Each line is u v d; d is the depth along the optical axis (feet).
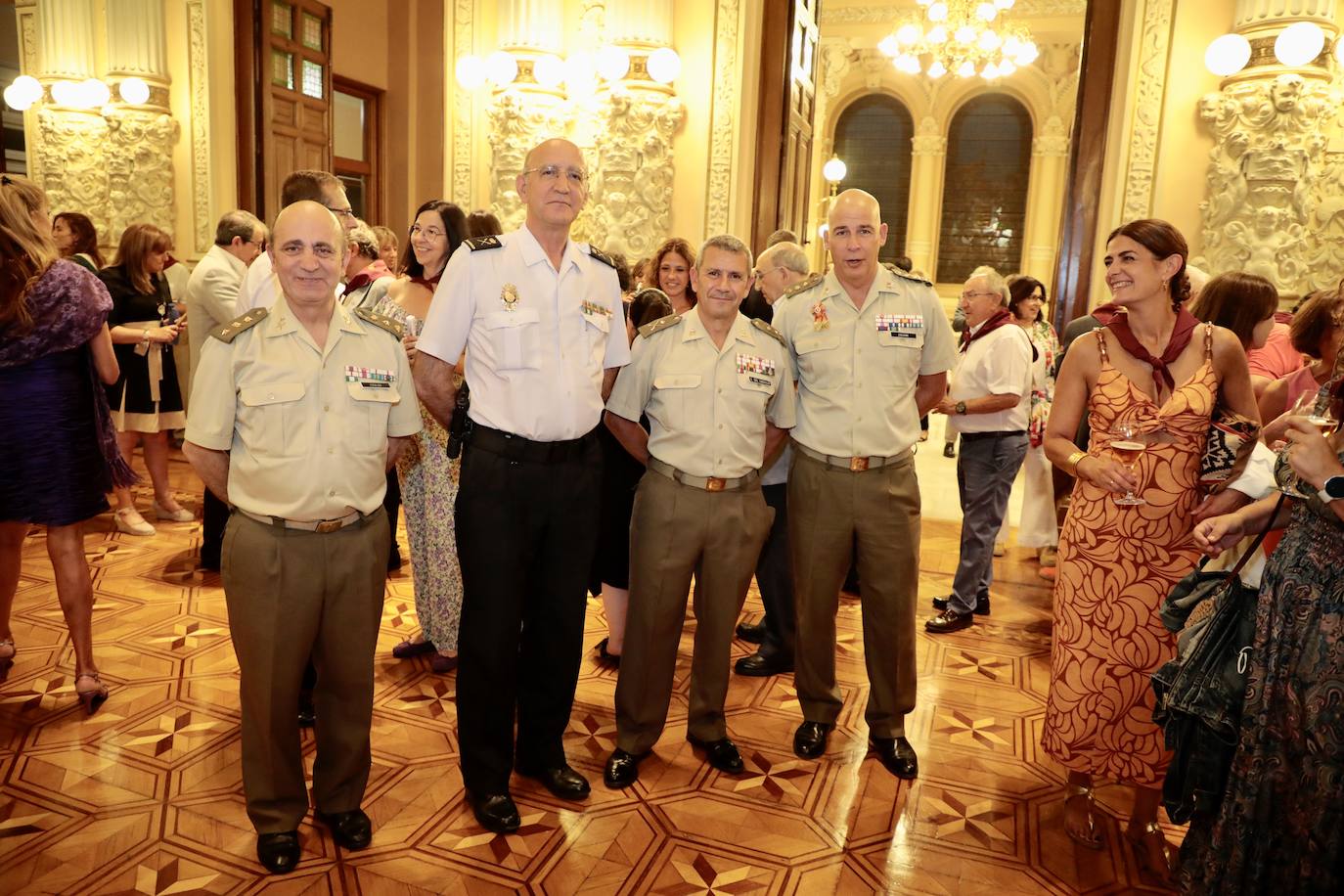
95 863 6.93
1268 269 15.93
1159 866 7.28
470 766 7.61
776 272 11.16
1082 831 7.66
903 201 45.62
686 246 11.32
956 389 12.48
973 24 34.27
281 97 23.61
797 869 7.18
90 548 14.60
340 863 7.04
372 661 7.23
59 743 8.65
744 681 10.66
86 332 8.81
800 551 8.68
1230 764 6.03
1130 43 16.51
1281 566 5.61
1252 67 15.67
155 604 12.26
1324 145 15.80
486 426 7.32
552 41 19.34
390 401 6.96
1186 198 16.62
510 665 7.50
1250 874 5.78
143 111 22.29
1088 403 7.67
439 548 10.17
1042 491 14.49
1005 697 10.42
